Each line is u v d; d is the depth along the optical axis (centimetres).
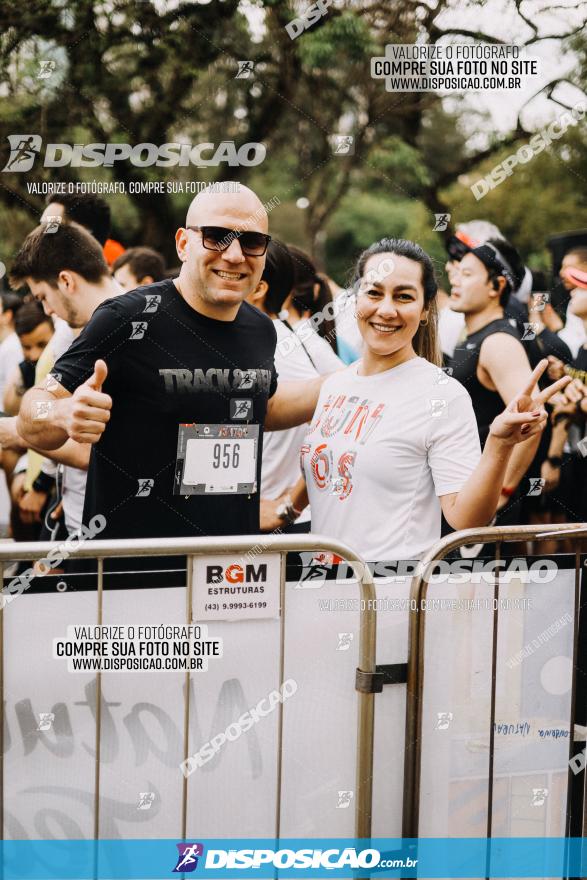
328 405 225
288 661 193
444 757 204
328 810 200
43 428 225
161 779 190
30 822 184
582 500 290
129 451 226
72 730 185
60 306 262
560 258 294
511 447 195
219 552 181
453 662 202
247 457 233
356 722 198
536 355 283
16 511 262
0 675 176
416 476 210
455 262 279
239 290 226
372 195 469
